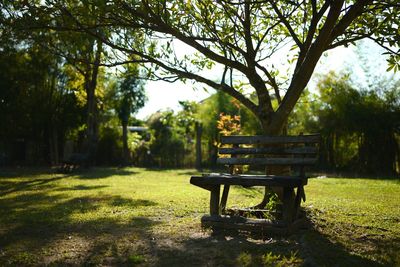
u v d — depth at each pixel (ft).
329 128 72.02
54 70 83.61
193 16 24.13
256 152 21.47
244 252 15.75
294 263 14.46
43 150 90.74
